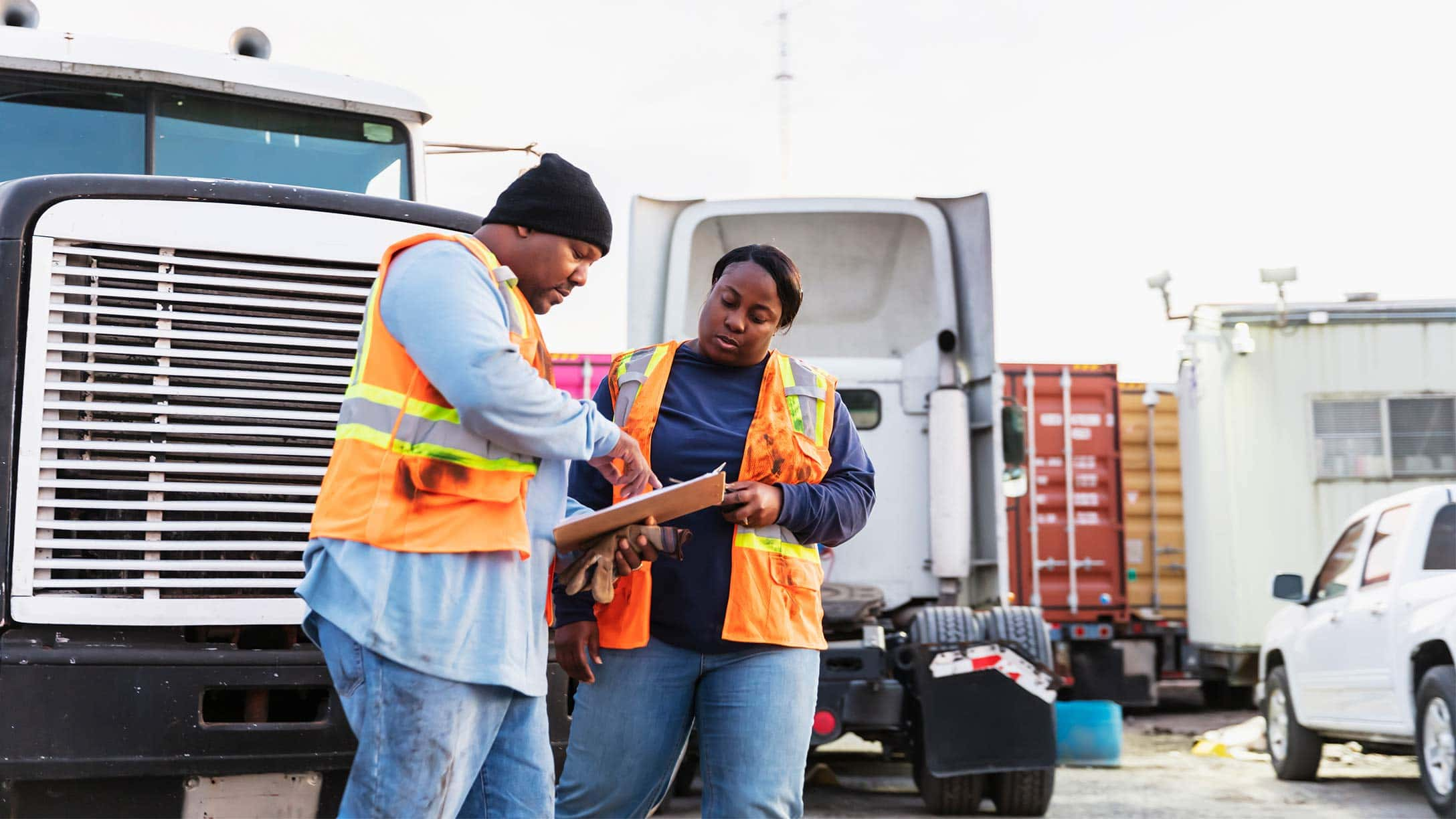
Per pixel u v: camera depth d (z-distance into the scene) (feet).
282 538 13.64
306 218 13.99
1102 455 53.98
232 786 13.25
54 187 13.17
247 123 19.76
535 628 10.34
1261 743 38.50
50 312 13.01
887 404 29.17
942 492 28.32
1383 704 28.12
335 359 13.96
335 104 20.34
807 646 12.07
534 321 10.54
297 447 13.78
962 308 29.50
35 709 12.54
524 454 9.86
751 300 12.33
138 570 13.10
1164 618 54.44
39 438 12.87
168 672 12.91
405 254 10.03
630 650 11.98
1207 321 50.37
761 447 12.19
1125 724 49.19
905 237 30.19
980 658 26.00
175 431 13.25
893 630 28.63
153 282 13.42
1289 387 49.75
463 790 9.82
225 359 13.51
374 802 9.45
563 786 12.36
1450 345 49.47
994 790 26.40
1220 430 50.01
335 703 13.42
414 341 9.57
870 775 34.55
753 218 30.04
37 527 12.84
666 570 11.93
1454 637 25.26
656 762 12.21
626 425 12.42
